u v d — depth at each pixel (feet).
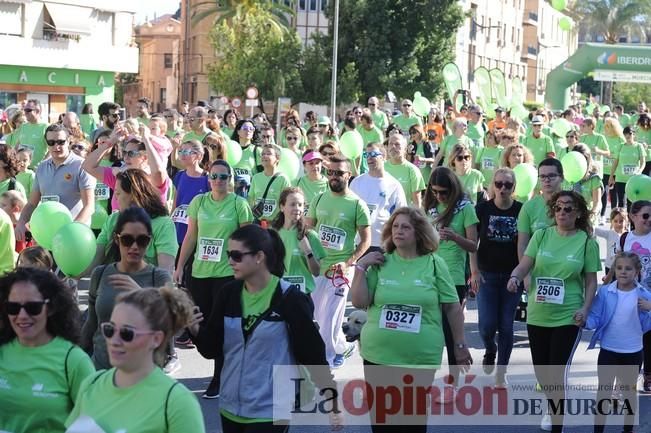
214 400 27.50
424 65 161.89
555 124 67.05
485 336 28.91
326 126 60.54
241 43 159.43
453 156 37.22
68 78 133.28
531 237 26.86
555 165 27.53
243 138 47.29
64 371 15.52
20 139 51.39
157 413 13.06
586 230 24.66
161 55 286.66
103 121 45.75
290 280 28.37
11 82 126.52
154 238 23.24
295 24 218.59
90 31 132.77
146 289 13.61
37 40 127.24
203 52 222.48
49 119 118.42
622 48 150.71
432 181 28.22
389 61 159.22
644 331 25.43
